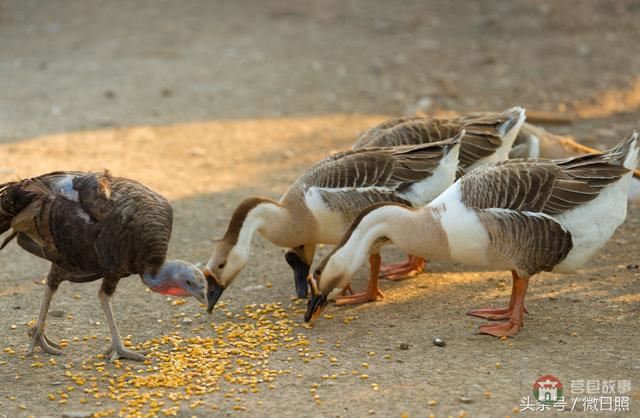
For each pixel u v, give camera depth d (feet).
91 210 33.27
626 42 89.40
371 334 37.22
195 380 33.37
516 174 35.65
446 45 92.17
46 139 68.13
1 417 30.68
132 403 31.42
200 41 95.25
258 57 89.92
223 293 42.75
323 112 75.31
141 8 106.93
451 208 36.29
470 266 45.27
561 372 32.65
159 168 62.34
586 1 99.96
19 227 34.45
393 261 46.91
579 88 77.92
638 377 32.17
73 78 84.53
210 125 71.97
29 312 40.60
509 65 85.20
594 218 35.53
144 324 39.11
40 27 101.50
